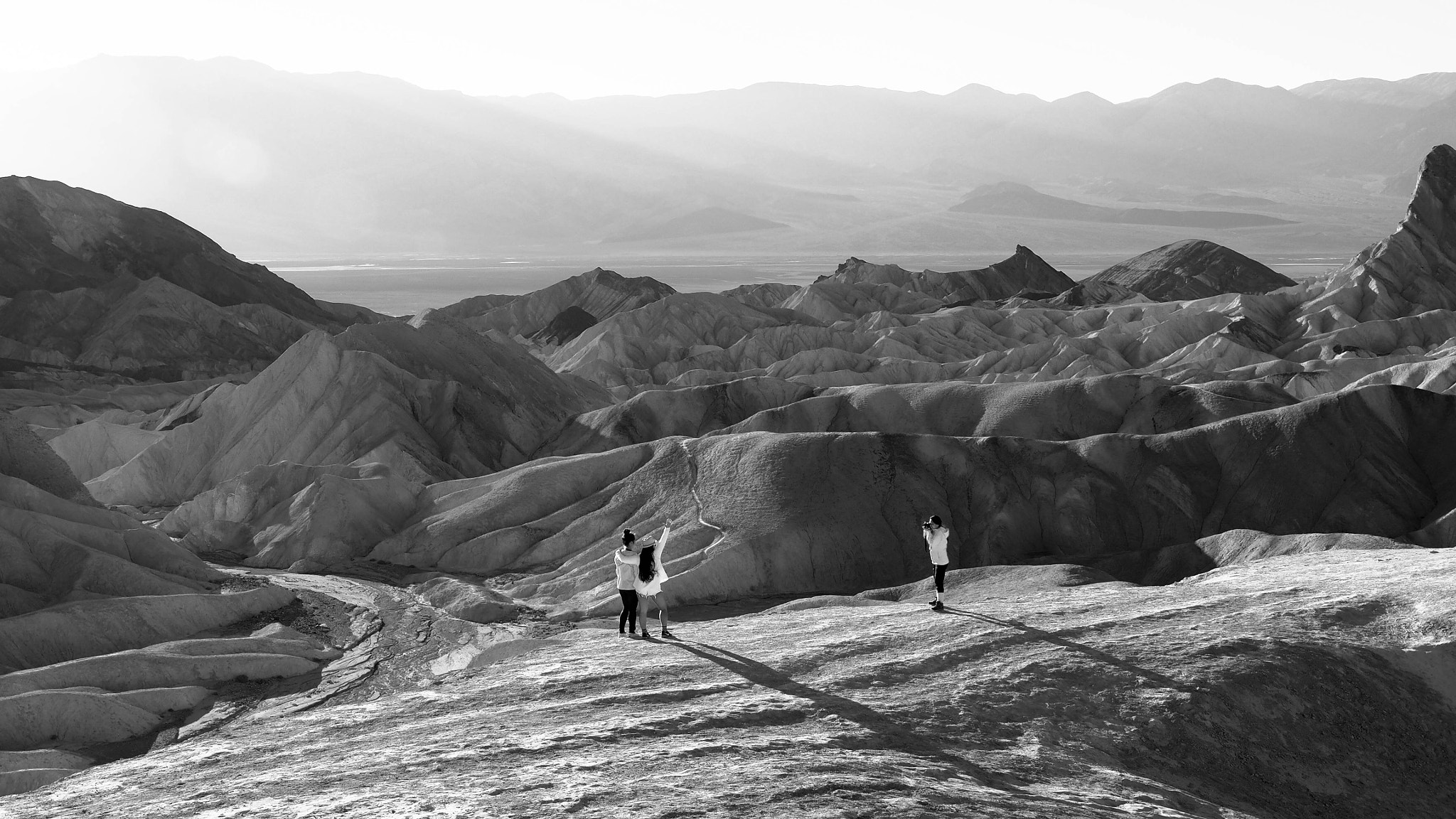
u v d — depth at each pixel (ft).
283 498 227.61
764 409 287.69
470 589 171.73
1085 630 69.26
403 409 285.64
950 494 181.27
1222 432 185.88
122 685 128.57
